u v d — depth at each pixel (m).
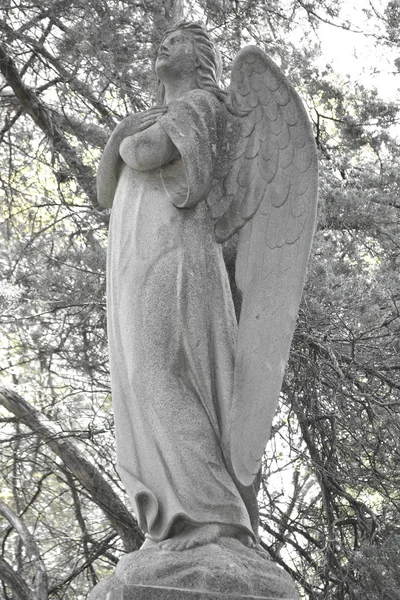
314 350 14.46
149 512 5.81
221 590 5.40
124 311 6.14
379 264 16.67
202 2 16.88
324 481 14.66
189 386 6.05
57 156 17.83
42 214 19.94
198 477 5.80
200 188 6.29
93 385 17.45
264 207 6.53
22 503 19.30
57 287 16.33
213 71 6.85
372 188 16.55
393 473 14.92
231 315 6.30
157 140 6.36
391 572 13.70
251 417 6.07
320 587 14.50
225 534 5.75
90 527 19.09
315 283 13.91
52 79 17.53
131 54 15.71
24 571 17.64
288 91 6.62
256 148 6.61
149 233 6.26
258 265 6.45
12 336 19.94
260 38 17.94
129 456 5.96
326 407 14.70
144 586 5.30
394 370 15.16
